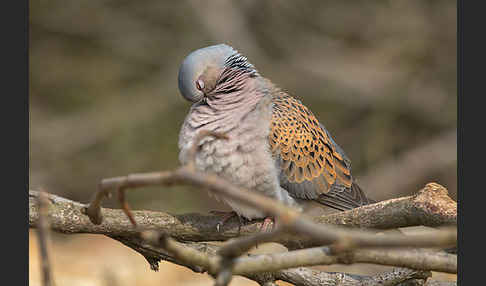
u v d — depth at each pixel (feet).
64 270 27.53
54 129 47.50
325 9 48.70
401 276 18.02
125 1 49.52
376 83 47.73
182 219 18.93
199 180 11.04
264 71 47.55
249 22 48.73
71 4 48.60
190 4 47.50
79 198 47.39
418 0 46.88
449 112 47.21
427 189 16.35
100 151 47.65
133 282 27.32
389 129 48.44
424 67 47.83
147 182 11.89
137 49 49.60
